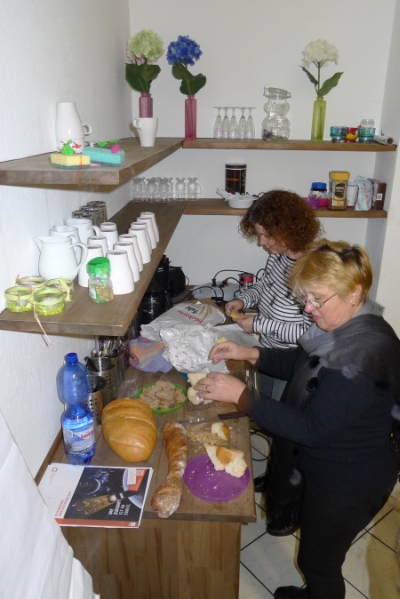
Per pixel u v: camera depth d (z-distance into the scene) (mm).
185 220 2648
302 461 1345
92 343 1717
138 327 1942
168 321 1834
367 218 2562
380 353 1150
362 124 2387
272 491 1638
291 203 1812
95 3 1702
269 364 1624
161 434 1382
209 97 2439
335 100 2404
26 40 1103
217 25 2320
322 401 1167
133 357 1742
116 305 1050
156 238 1635
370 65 2336
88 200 1674
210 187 2600
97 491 1174
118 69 2098
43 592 778
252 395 1292
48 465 1273
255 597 1703
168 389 1559
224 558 1217
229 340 1773
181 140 2184
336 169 2529
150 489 1194
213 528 1181
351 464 1239
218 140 2312
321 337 1270
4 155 1013
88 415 1268
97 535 1208
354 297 1182
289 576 1781
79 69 1523
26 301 998
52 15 1270
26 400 1159
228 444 1357
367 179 2422
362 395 1137
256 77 2393
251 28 2316
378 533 1934
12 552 719
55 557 840
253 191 2590
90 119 1672
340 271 1144
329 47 2170
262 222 1826
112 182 912
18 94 1067
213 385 1335
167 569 1248
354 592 1702
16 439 1110
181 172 2582
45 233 1255
